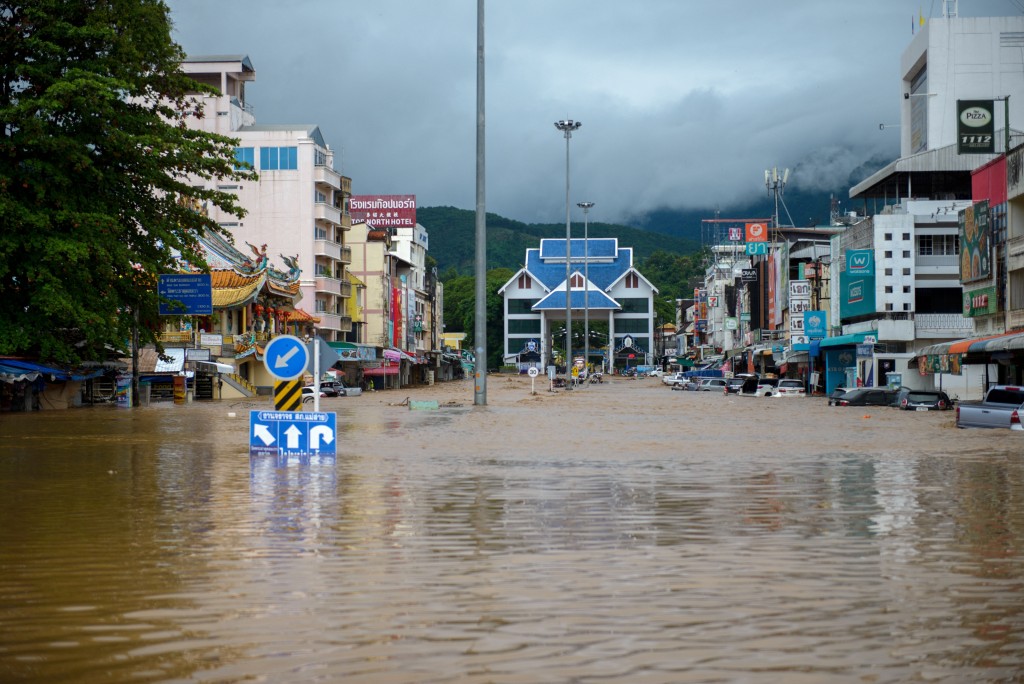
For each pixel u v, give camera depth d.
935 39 74.50
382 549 8.98
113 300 37.44
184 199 45.59
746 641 5.91
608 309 162.38
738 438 25.27
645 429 29.12
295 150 87.56
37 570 8.03
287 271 85.56
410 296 123.31
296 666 5.45
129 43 36.59
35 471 16.08
